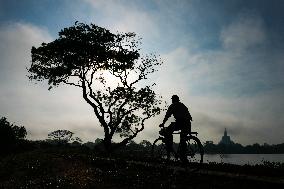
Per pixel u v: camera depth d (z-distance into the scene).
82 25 38.91
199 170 11.65
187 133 11.71
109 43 39.34
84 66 38.38
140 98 39.31
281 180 9.20
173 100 12.21
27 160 20.45
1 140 54.38
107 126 38.31
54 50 38.16
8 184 14.52
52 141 96.06
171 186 10.13
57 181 13.11
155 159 13.62
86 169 15.12
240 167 12.89
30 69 39.44
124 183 11.52
